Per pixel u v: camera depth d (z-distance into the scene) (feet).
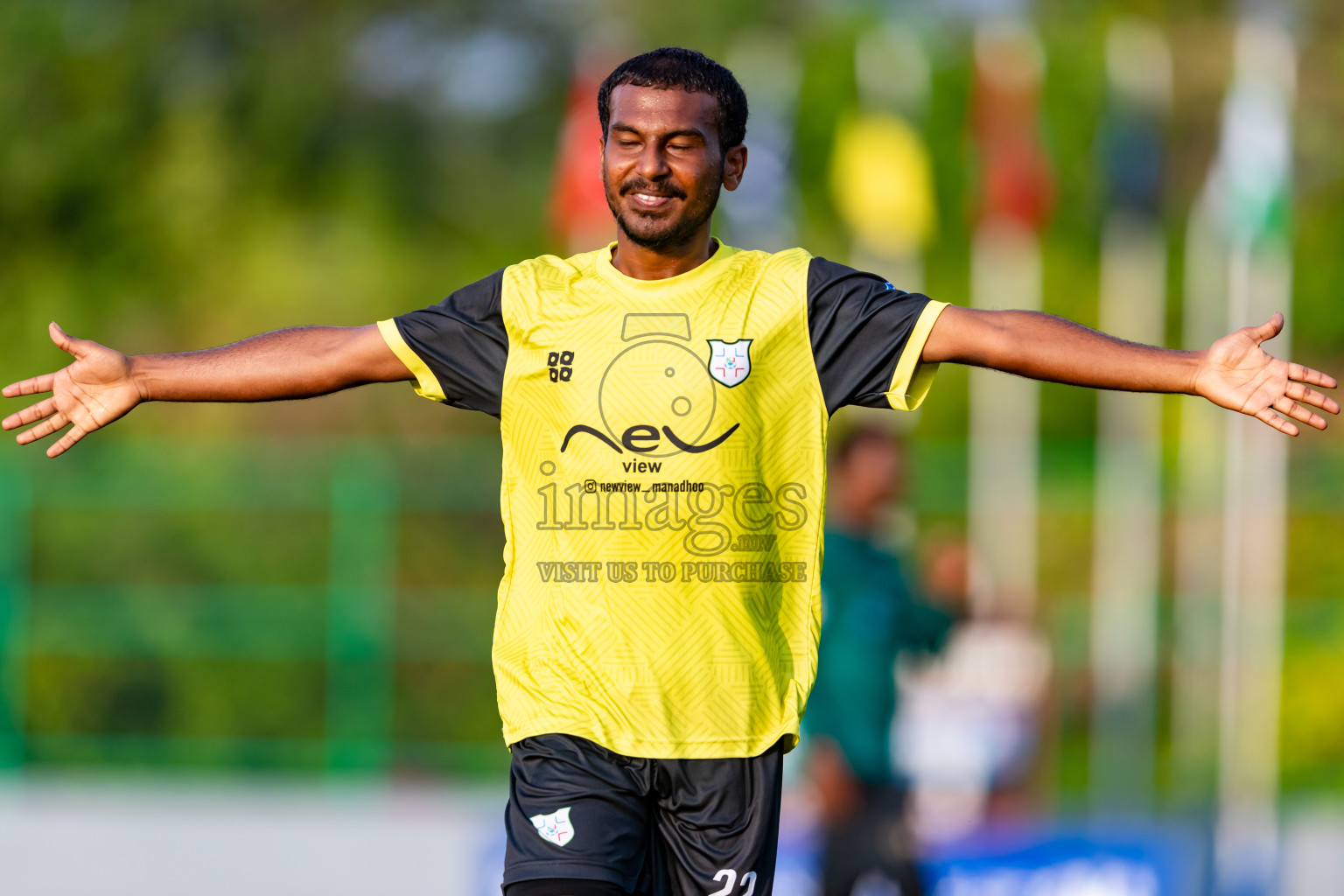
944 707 119.85
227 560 196.24
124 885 111.24
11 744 149.48
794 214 242.37
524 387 45.68
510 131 286.46
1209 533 168.35
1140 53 193.47
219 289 252.42
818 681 80.48
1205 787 153.89
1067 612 174.70
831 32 257.14
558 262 47.01
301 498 197.57
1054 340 44.21
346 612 146.82
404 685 192.13
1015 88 163.63
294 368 46.19
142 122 262.47
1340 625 184.55
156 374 46.11
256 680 186.70
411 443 222.48
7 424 45.60
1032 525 171.32
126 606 184.96
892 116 171.63
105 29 266.16
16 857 112.47
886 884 80.07
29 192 251.19
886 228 164.35
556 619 45.47
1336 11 245.24
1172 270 232.73
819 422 45.47
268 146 265.13
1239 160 148.46
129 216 255.50
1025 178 164.04
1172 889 98.84
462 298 46.75
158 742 181.37
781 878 87.76
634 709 44.83
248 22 271.28
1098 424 202.49
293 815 111.86
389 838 109.29
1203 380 43.60
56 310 248.52
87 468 194.08
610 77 46.09
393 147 273.33
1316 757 180.75
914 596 80.89
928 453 172.96
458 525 207.82
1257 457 155.12
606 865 43.50
